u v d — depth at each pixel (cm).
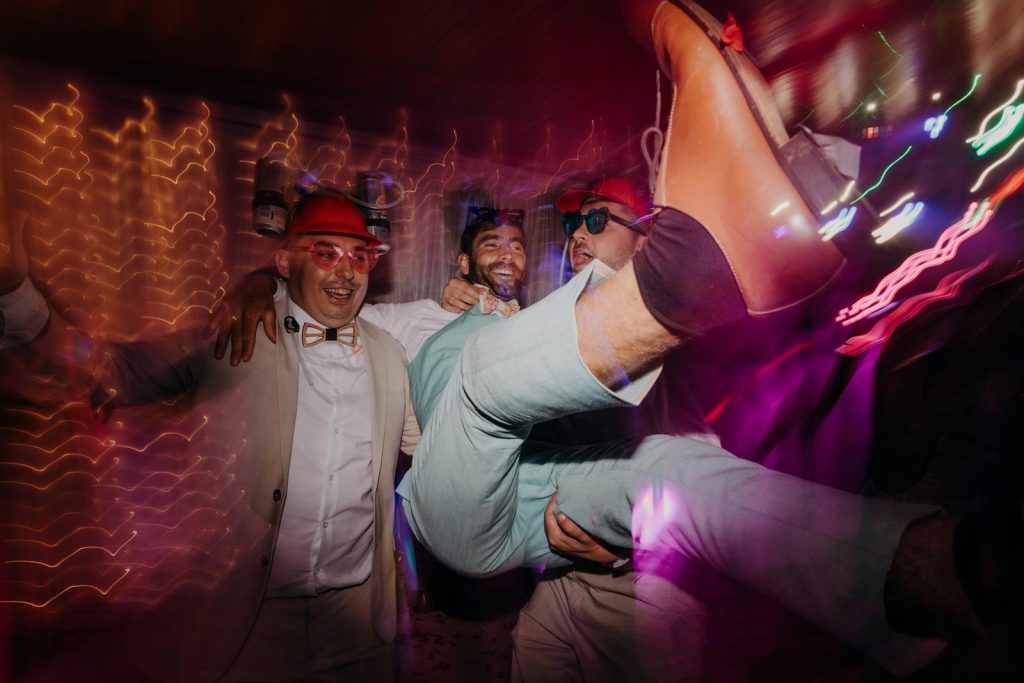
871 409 206
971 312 183
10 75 547
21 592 343
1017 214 178
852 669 252
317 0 525
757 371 273
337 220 229
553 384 98
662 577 157
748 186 82
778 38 505
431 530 130
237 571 193
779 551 93
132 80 594
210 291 608
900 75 368
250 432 204
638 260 91
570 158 739
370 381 227
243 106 643
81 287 550
